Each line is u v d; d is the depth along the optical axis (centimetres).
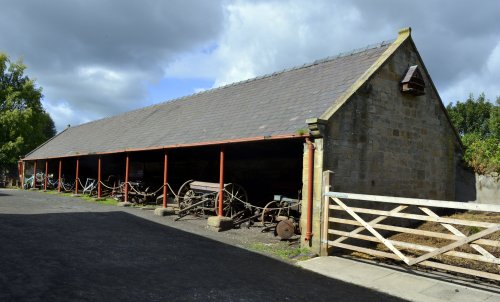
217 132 1281
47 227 1090
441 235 694
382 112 1073
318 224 892
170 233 1091
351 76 1117
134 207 1700
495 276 630
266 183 1492
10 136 3725
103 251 838
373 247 989
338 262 828
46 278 629
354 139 983
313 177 914
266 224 1232
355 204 978
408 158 1159
